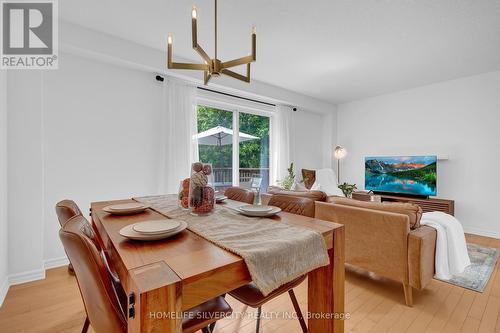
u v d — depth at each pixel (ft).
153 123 10.51
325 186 15.99
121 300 3.80
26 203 7.21
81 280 2.81
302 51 9.84
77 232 2.77
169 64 4.93
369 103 16.58
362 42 9.10
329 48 9.58
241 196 7.17
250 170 14.87
